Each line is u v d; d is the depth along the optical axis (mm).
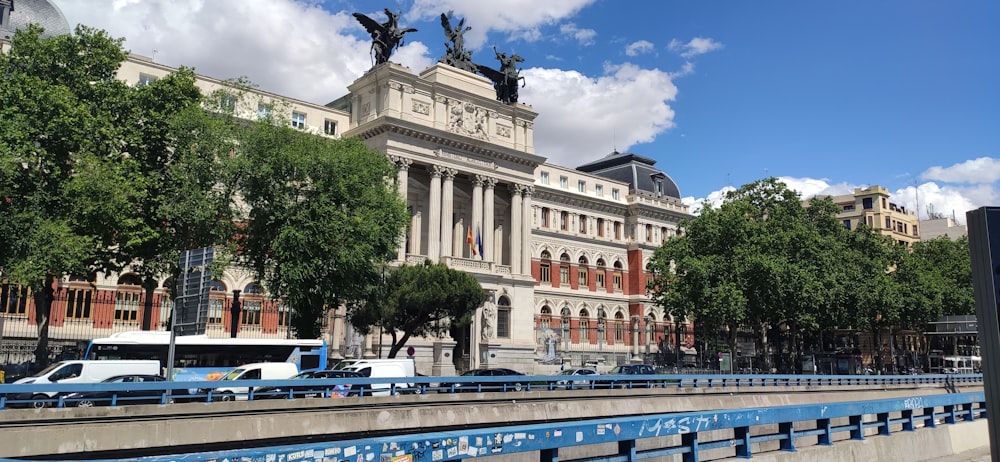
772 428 26766
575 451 22234
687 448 13266
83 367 38562
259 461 7848
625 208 108938
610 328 103375
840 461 17016
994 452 10984
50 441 21797
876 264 91500
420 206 82188
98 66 48844
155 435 23766
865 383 60125
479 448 9508
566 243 100750
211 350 47781
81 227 44469
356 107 81438
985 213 11320
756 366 105812
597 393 42125
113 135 45812
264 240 51406
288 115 75375
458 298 60469
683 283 78875
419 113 79188
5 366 49094
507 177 86125
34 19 72438
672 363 96250
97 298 52406
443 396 35125
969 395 25016
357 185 52438
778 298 76312
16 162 41719
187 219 48594
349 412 27922
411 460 8766
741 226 77438
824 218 92688
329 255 50156
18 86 43125
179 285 35156
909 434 20406
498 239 88812
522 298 85375
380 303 58438
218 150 49750
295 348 50438
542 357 87625
